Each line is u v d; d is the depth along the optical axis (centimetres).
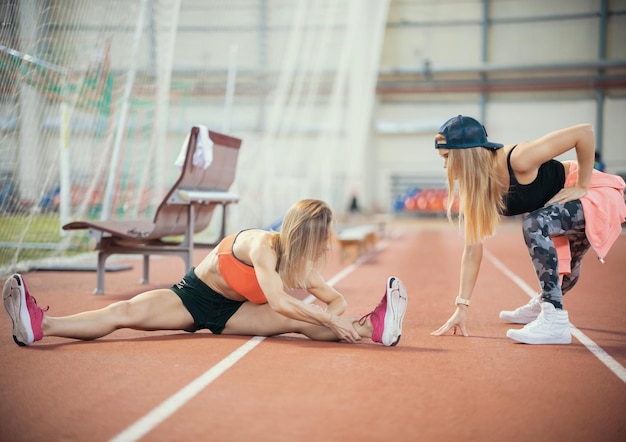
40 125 711
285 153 1512
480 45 2603
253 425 240
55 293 592
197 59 1080
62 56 692
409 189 2841
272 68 1306
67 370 315
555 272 390
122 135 782
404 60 2667
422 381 301
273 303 364
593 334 423
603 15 2480
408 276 783
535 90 2647
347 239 943
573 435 236
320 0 1471
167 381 297
